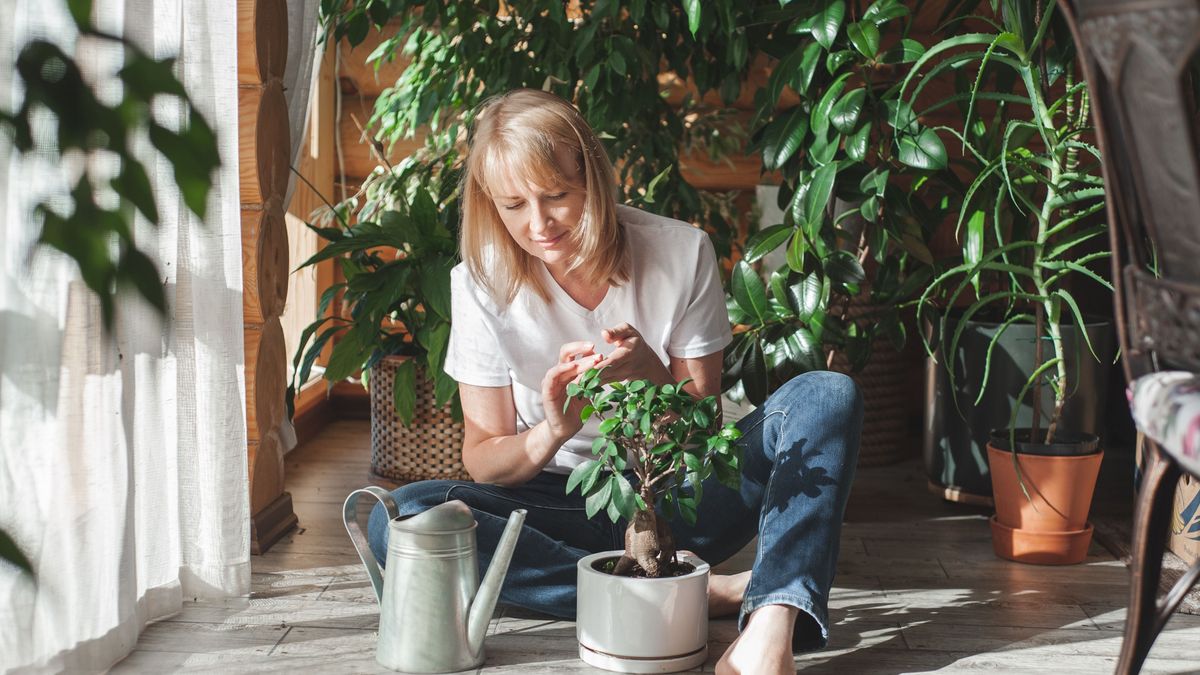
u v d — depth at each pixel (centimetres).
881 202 233
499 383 174
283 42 223
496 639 171
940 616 184
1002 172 213
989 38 202
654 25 264
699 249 173
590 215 157
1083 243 305
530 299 169
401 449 260
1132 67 98
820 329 231
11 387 121
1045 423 240
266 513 221
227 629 176
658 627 154
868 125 220
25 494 127
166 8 173
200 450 188
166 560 181
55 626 139
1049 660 164
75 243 36
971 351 245
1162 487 118
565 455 177
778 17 227
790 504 156
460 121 277
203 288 185
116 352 152
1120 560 218
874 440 297
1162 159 100
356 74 341
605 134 277
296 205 319
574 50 253
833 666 161
